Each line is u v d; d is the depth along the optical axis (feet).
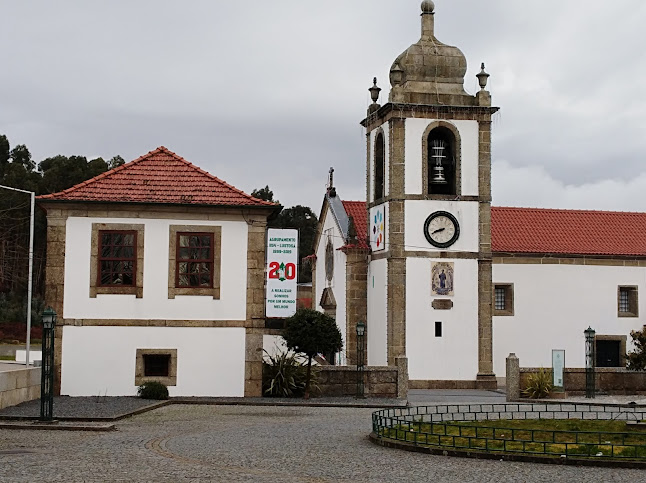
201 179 117.08
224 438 75.31
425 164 155.12
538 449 66.28
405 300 152.66
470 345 153.79
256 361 113.70
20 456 63.26
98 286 112.68
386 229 156.15
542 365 164.96
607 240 173.68
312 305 196.24
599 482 55.31
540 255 165.99
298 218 392.06
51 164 368.68
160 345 112.88
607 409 107.24
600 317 168.14
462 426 70.59
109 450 66.74
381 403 109.81
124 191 114.01
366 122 169.17
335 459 63.82
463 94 157.89
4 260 300.81
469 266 154.71
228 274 114.11
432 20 160.97
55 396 110.11
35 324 269.03
